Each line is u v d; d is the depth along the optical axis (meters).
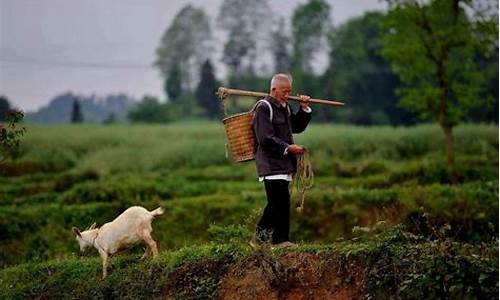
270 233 21.31
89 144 100.56
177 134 109.50
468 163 70.69
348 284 20.33
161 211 24.16
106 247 23.53
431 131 90.62
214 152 90.94
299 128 22.72
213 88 166.38
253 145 22.58
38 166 84.88
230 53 168.00
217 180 73.69
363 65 141.75
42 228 48.38
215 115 163.62
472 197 47.47
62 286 24.08
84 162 92.62
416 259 20.05
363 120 136.75
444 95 66.00
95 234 23.81
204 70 168.38
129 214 23.59
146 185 60.41
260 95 22.52
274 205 22.12
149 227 23.69
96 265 24.56
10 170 79.94
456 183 62.31
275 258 20.98
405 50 66.19
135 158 91.94
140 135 107.81
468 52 68.44
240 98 161.88
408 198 48.53
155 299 22.05
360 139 91.00
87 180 69.62
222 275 21.83
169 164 89.25
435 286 19.23
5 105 151.38
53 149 96.19
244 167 78.56
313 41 160.62
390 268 19.97
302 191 21.91
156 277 22.66
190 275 22.22
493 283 18.98
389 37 68.38
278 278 20.78
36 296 24.31
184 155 90.19
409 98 67.75
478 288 18.94
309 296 20.45
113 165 89.25
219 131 112.19
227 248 22.48
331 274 20.64
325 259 20.95
